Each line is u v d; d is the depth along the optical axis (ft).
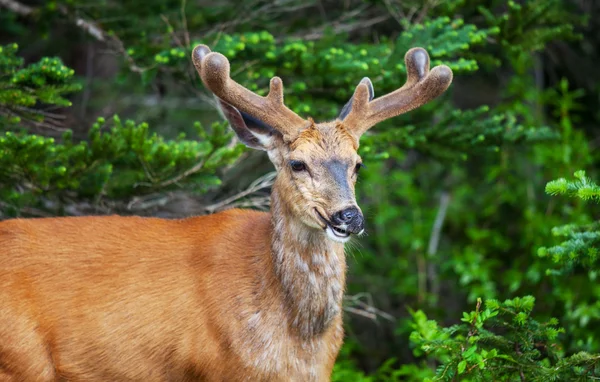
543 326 29.45
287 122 28.25
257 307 28.14
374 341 52.21
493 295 44.52
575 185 28.99
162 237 29.37
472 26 39.27
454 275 48.14
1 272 28.32
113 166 35.60
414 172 55.98
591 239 30.53
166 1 43.06
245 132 29.17
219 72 27.99
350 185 27.32
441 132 40.09
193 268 28.71
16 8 43.47
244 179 46.03
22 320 28.12
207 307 28.19
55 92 33.65
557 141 47.09
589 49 56.13
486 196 51.93
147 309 28.32
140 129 33.78
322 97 39.78
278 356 28.07
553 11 42.14
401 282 50.75
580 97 56.39
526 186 50.80
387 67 38.37
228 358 28.02
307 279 28.04
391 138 39.58
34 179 34.06
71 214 37.83
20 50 51.31
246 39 37.96
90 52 50.19
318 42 40.73
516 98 49.65
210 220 30.01
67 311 28.37
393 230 53.31
